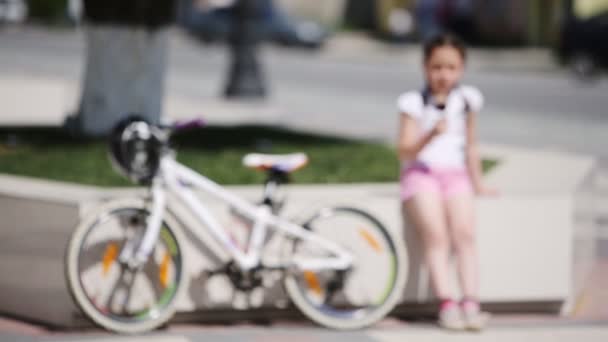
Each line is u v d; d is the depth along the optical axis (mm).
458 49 14898
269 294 15031
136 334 14359
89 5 24359
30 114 31344
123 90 24594
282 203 14961
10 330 14719
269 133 27672
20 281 15242
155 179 14266
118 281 14367
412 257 15414
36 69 59031
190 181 14445
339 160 21953
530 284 15898
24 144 23094
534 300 16047
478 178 15672
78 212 14305
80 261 14047
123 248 14305
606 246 20984
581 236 17312
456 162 15180
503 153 22328
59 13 108688
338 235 15070
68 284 13953
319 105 44500
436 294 15250
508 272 15844
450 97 15234
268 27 82688
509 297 15867
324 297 14969
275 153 23109
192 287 14750
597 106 48531
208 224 14445
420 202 14977
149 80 24766
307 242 14852
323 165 21047
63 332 14656
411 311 15734
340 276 14922
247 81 42750
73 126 24969
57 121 29344
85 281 14258
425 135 14625
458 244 15070
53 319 14875
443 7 91562
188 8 87812
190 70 64750
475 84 59344
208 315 15133
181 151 22734
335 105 45000
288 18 84188
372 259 15117
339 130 31531
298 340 14320
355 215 15070
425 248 15188
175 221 14594
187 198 14391
